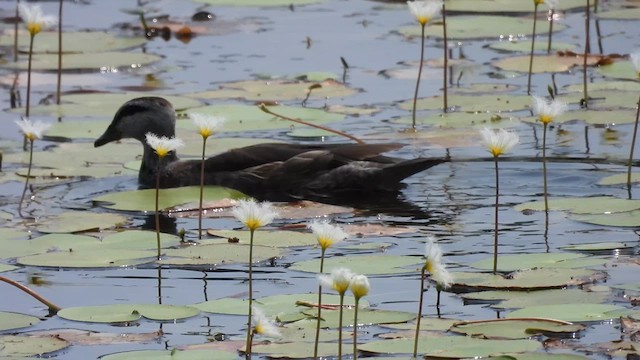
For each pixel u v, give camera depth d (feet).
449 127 57.16
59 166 53.06
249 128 57.57
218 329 33.81
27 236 43.09
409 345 31.60
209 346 32.12
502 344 31.48
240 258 40.06
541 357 30.42
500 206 46.29
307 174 50.42
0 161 51.78
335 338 32.42
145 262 40.14
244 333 33.45
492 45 72.08
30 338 33.14
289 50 72.43
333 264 39.01
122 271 39.40
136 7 83.92
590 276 36.68
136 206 47.24
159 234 41.55
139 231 43.01
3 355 31.99
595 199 45.65
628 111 58.44
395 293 36.37
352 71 67.82
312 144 52.34
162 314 34.88
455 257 39.83
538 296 35.40
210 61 70.74
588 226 42.70
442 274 31.14
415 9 57.82
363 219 45.34
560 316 33.50
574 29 75.41
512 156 52.65
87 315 35.04
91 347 32.65
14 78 67.87
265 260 40.14
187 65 70.08
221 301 35.91
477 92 62.85
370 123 58.34
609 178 48.75
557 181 49.16
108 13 82.38
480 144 54.39
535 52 70.33
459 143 54.70
